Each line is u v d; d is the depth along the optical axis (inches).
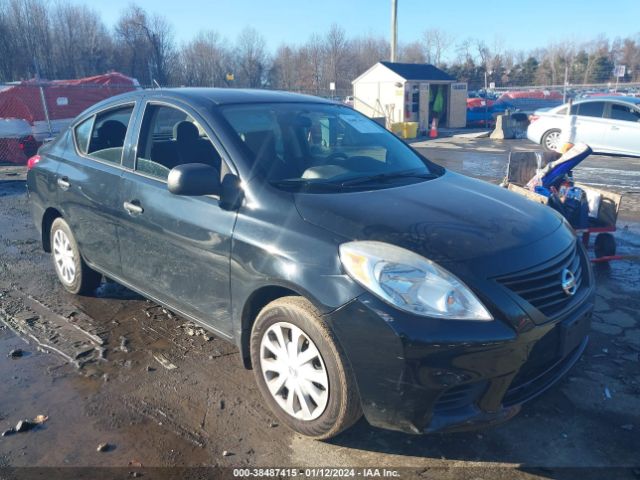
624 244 254.4
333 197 121.6
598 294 194.4
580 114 594.6
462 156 595.8
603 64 2738.7
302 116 154.2
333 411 107.4
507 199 134.1
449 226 111.3
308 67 2023.9
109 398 131.9
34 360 150.1
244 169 127.4
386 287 99.3
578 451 112.6
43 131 584.4
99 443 115.6
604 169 490.0
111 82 724.7
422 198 125.5
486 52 2632.9
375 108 932.6
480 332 96.9
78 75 1998.0
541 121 632.4
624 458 110.5
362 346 100.3
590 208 232.4
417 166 155.3
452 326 96.6
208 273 130.6
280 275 111.0
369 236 106.6
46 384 138.4
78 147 182.9
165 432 119.0
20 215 328.5
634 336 161.6
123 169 158.4
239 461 109.9
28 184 205.9
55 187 186.1
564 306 110.0
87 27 2042.3
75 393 134.3
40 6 1911.9
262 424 121.3
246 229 120.1
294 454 111.8
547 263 109.4
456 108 988.6
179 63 1851.6
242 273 120.2
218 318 132.0
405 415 99.9
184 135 144.3
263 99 156.0
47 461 110.3
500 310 99.0
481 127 1026.1
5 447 114.6
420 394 97.8
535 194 220.4
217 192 125.5
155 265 147.7
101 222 165.9
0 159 567.2
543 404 128.7
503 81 2699.3
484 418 102.3
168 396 132.5
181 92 154.1
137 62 1918.1
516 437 117.1
